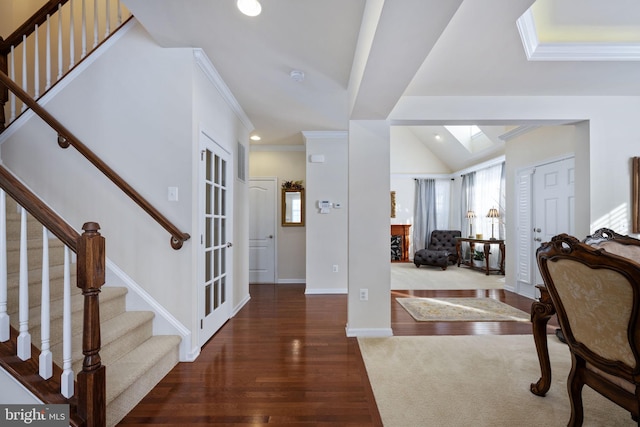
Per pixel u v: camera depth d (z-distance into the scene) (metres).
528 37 2.27
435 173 8.71
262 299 4.43
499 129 5.79
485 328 3.19
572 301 1.42
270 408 1.81
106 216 2.41
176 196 2.42
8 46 2.44
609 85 2.87
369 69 1.98
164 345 2.20
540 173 4.37
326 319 3.50
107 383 1.69
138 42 2.46
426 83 2.83
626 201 3.07
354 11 2.01
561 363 2.38
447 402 1.87
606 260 1.17
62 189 2.42
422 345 2.74
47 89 2.46
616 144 3.09
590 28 2.36
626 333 1.20
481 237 6.80
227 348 2.67
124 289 2.34
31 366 1.40
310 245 4.85
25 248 1.40
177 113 2.44
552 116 3.11
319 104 3.60
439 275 6.32
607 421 1.68
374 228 3.02
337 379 2.14
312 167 4.87
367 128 3.03
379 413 1.76
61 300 1.95
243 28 2.20
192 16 2.08
